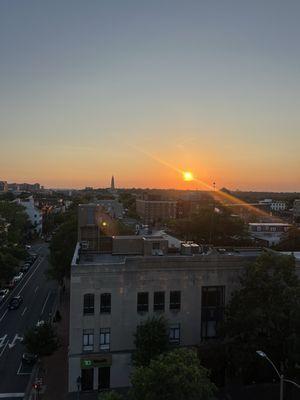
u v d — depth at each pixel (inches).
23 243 5472.4
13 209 5413.4
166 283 1727.4
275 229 5093.5
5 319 2561.5
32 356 1910.7
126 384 1691.7
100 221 2536.9
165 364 1125.1
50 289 3326.8
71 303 1660.9
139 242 2086.6
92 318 1674.5
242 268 1776.6
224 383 1708.9
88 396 1624.0
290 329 1456.7
